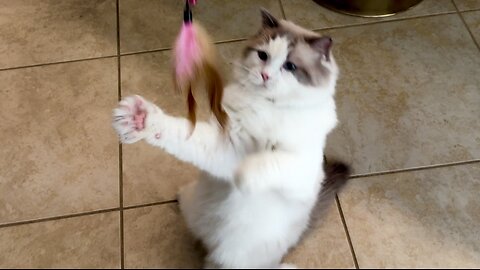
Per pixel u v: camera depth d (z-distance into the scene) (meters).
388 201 1.33
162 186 1.35
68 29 1.70
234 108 1.04
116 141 1.43
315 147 1.05
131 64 1.61
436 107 1.51
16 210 1.31
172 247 1.26
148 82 1.56
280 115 1.03
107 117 1.49
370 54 1.64
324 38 1.02
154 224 1.29
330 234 1.28
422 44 1.66
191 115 1.04
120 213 1.31
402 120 1.48
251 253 1.12
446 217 1.30
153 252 1.25
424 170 1.38
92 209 1.31
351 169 1.38
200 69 1.02
